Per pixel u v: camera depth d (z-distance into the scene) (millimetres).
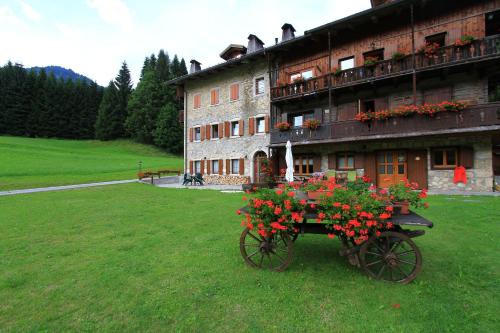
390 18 14133
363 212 3359
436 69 11688
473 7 12164
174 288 3477
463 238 5227
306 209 3822
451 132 11016
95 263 4367
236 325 2697
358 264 3867
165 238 5754
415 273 3438
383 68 13352
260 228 3791
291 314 2859
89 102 69750
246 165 19719
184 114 24125
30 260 4535
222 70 21156
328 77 14758
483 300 3074
